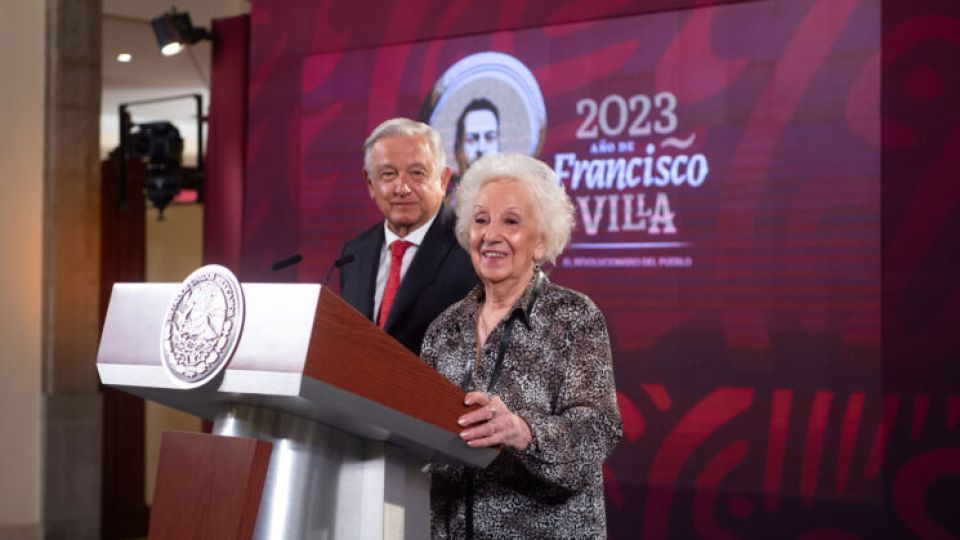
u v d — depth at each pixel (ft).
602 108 22.81
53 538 31.14
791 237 20.77
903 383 19.71
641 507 21.94
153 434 42.06
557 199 9.26
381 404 6.65
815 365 20.44
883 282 19.95
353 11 26.12
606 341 8.86
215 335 6.49
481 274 9.10
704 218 21.61
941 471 19.34
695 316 21.61
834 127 20.48
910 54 19.86
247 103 30.14
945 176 19.56
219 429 7.12
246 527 6.52
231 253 30.32
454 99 24.63
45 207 31.58
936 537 19.31
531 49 23.67
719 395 21.30
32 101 31.53
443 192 14.14
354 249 14.58
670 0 22.09
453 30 24.68
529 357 8.88
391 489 7.33
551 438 7.88
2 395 30.99
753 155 21.20
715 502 21.22
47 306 31.48
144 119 48.75
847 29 20.38
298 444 6.97
